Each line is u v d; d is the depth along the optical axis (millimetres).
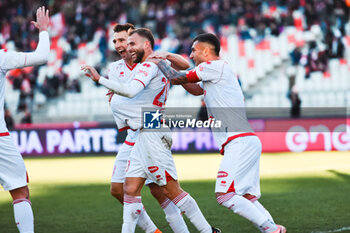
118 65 13711
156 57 12609
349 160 32312
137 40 12742
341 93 46594
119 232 15641
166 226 16266
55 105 49844
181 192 12664
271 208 18594
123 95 11938
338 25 53656
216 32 54062
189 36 53875
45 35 12922
